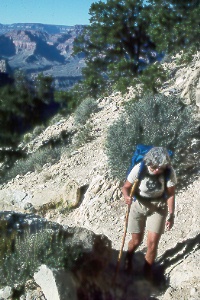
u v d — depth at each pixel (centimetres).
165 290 518
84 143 1447
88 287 515
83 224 877
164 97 978
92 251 548
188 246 580
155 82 1684
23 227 593
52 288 481
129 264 570
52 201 1042
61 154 1507
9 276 517
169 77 1788
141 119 917
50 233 560
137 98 1617
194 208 715
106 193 896
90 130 1531
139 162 537
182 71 1755
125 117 1039
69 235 580
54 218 998
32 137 2936
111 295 520
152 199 534
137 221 550
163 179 525
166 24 2883
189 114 916
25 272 514
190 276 500
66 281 488
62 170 1255
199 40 2420
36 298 487
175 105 948
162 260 584
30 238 552
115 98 1948
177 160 840
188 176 838
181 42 2505
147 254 544
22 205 1094
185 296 473
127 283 546
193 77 1176
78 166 1238
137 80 1828
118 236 761
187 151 870
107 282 536
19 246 545
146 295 520
